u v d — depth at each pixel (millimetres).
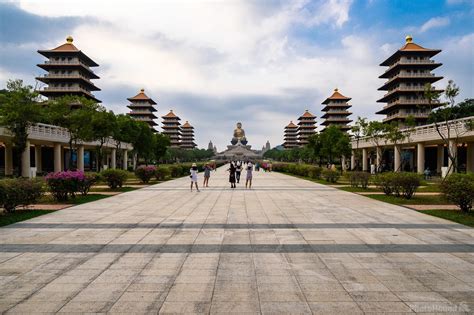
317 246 8703
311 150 69438
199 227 11039
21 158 34500
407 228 10945
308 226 11219
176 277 6445
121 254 7961
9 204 13289
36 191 14227
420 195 20922
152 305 5254
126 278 6395
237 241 9195
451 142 34906
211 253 8047
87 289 5879
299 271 6797
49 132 40188
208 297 5547
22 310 5102
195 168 24281
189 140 148375
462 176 14188
